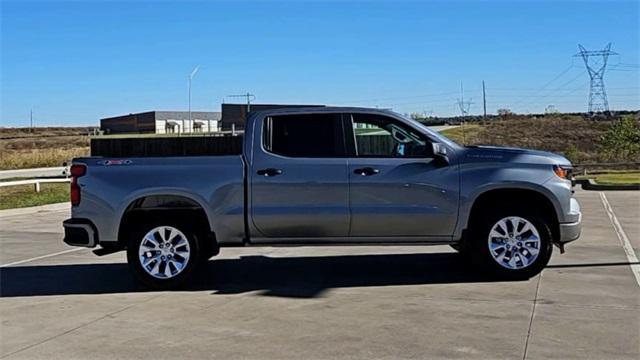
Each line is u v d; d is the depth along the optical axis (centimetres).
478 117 7244
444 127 6141
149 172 827
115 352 578
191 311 715
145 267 828
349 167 821
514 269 830
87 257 1106
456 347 571
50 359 564
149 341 608
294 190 821
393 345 580
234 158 829
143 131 9225
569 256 1003
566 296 745
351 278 874
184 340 608
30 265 1034
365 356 552
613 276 852
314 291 800
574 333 604
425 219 822
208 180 823
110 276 931
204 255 843
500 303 719
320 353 562
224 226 823
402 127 837
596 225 1384
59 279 914
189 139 992
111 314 711
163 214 833
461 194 821
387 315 679
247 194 822
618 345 569
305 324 653
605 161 4119
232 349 579
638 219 1491
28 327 666
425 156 829
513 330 617
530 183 820
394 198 822
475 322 646
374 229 825
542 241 827
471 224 834
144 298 785
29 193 2309
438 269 922
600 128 6078
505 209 830
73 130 10762
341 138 834
